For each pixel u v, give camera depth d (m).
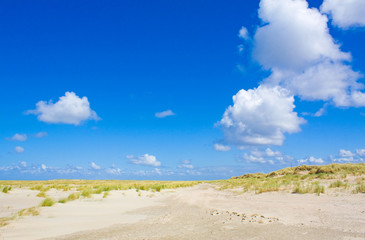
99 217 13.64
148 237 9.20
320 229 9.85
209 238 8.91
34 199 19.67
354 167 41.06
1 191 23.06
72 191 28.17
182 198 24.47
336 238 8.45
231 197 24.73
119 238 9.07
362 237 8.50
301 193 22.80
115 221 12.61
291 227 10.34
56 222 11.72
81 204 17.78
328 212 13.65
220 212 14.97
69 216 13.39
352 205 15.60
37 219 12.16
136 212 15.88
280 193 24.19
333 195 20.25
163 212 15.85
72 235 9.51
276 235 9.09
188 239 8.84
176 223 11.99
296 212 14.10
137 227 11.12
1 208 15.45
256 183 36.56
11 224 10.84
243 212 14.88
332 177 32.84
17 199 19.22
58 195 23.48
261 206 17.08
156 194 29.39
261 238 8.72
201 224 11.59
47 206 15.74
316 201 18.09
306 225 10.66
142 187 35.06
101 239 8.92
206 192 32.09
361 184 22.42
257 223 11.30
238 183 42.59
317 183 26.81
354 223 10.76
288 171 53.88
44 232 9.82
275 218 12.36
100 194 24.81
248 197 23.72
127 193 27.14
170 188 42.16
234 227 10.65
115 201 20.70
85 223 11.87
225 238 8.84
